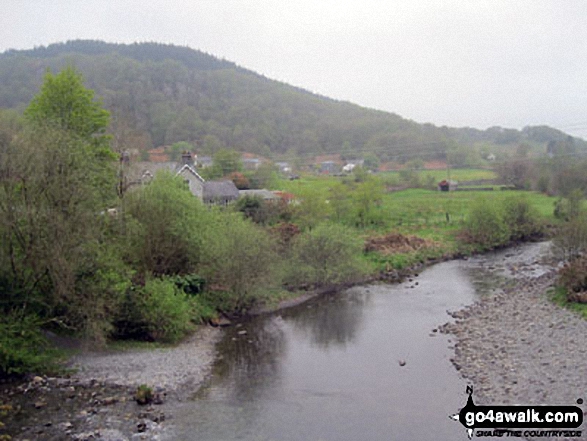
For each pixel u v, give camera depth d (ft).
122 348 93.56
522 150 458.09
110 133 143.02
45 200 82.07
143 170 180.04
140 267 114.83
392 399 74.49
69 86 136.56
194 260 122.83
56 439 61.87
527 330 100.83
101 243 96.12
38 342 83.97
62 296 85.30
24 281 83.10
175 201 120.37
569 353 85.51
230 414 69.97
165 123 431.84
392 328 110.11
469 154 412.36
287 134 483.51
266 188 306.76
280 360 91.45
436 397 74.74
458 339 100.63
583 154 373.81
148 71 506.48
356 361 90.48
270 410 71.31
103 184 106.52
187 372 84.79
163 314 98.68
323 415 69.72
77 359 86.74
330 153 456.45
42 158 80.89
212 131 453.17
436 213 273.33
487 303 127.44
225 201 253.24
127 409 70.59
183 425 66.59
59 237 81.30
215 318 114.62
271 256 127.24
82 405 71.20
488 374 81.71
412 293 142.92
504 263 184.96
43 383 77.71
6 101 352.49
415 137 438.40
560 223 247.50
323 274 149.07
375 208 262.26
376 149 433.48
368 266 166.71
